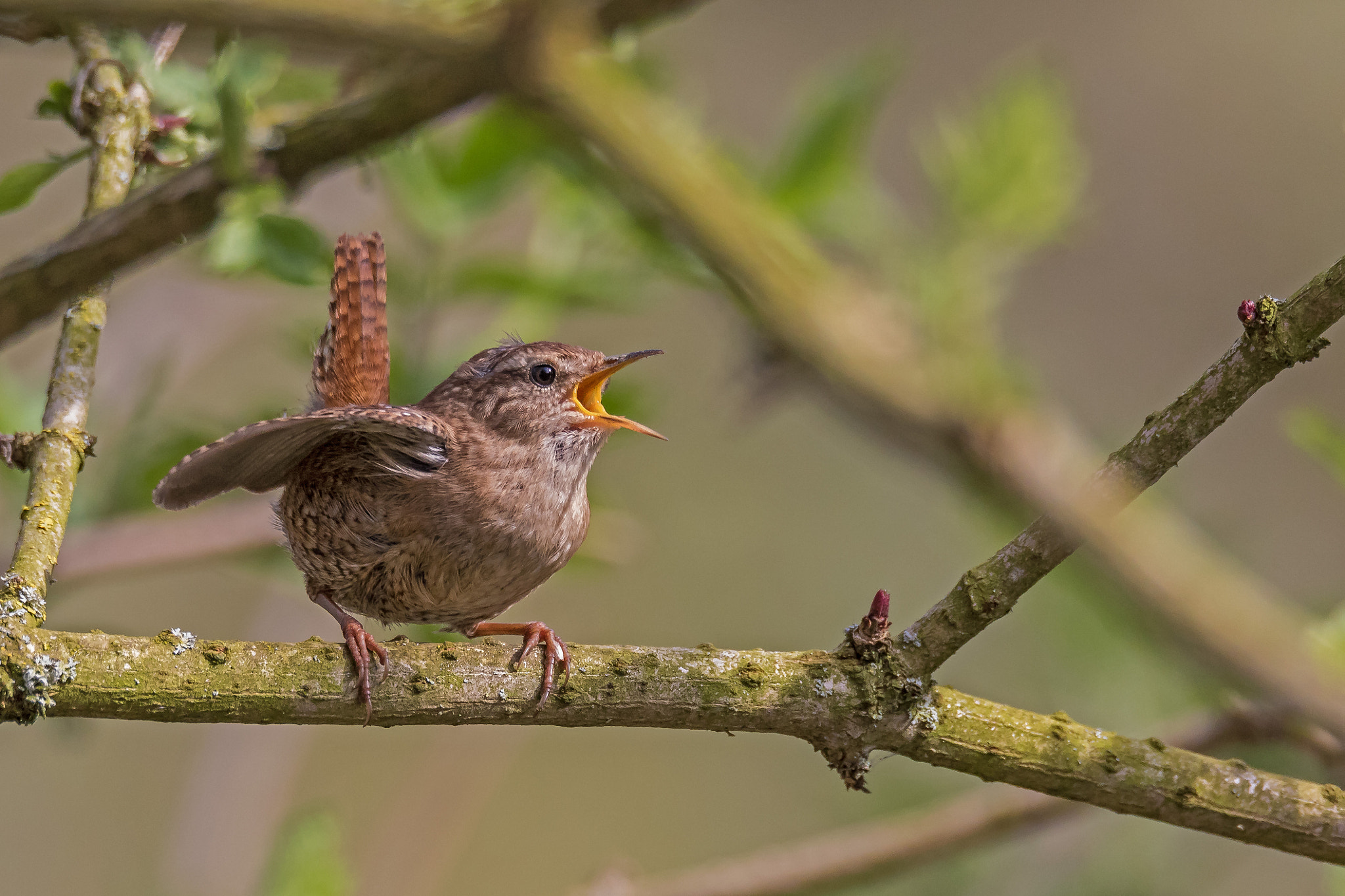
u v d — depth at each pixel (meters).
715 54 11.07
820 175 6.58
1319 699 2.16
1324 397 11.31
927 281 3.76
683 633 12.35
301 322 8.43
